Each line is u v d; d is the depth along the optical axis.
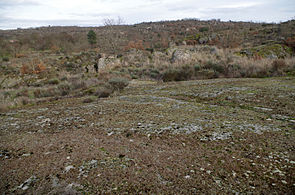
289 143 4.66
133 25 111.19
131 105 9.47
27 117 9.16
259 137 5.08
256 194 3.07
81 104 11.28
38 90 19.70
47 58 49.12
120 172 3.85
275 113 7.16
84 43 65.69
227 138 5.13
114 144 5.18
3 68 40.12
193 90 12.70
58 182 3.68
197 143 4.97
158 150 4.71
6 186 3.70
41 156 4.80
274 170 3.69
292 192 3.08
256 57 25.95
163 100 10.41
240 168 3.81
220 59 28.16
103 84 18.34
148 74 25.16
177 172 3.74
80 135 6.05
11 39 70.06
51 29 109.56
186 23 100.19
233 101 9.25
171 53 36.06
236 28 63.97
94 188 3.43
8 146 5.63
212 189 3.22
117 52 50.50
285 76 16.72
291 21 55.81
